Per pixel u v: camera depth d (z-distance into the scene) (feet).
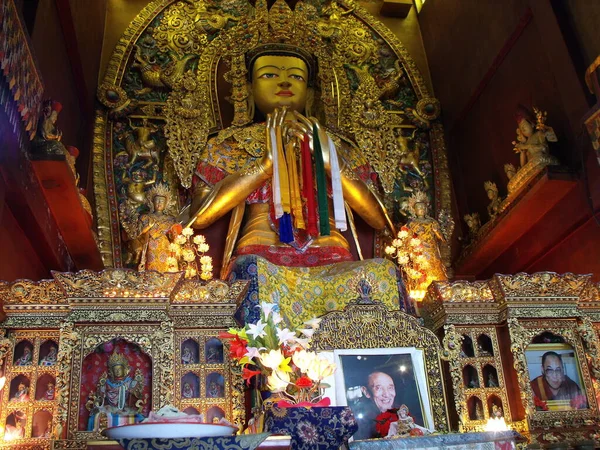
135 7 14.64
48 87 10.00
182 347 8.60
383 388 8.16
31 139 8.36
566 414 8.63
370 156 12.73
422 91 14.60
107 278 8.19
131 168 12.75
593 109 9.19
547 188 10.27
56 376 7.71
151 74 13.48
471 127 13.44
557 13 10.35
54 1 10.19
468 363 9.01
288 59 13.17
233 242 11.58
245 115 12.89
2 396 7.68
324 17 14.94
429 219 11.53
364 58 14.64
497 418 8.63
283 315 9.55
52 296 8.13
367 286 8.94
